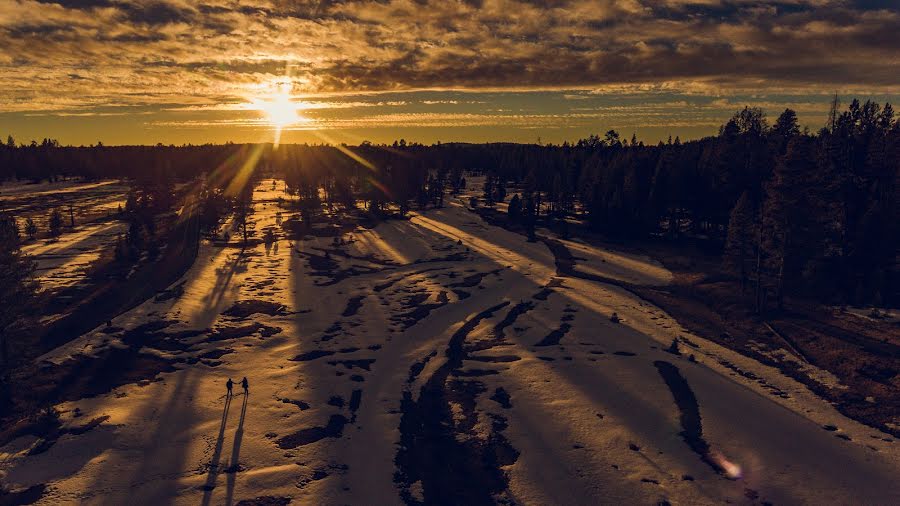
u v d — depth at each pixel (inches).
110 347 1752.0
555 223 4377.5
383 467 1096.8
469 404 1379.2
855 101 3105.3
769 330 1849.2
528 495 995.9
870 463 1057.5
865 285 2068.2
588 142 6747.1
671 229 3654.0
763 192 2869.1
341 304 2341.3
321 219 4670.3
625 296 2396.7
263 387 1472.7
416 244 3705.7
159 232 3954.2
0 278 1341.0
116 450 1115.9
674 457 1099.9
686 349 1726.1
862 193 2343.8
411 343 1871.3
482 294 2512.3
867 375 1432.1
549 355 1690.5
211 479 1031.0
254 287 2586.1
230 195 5920.3
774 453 1103.0
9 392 1339.8
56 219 3850.9
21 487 983.6
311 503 966.4
